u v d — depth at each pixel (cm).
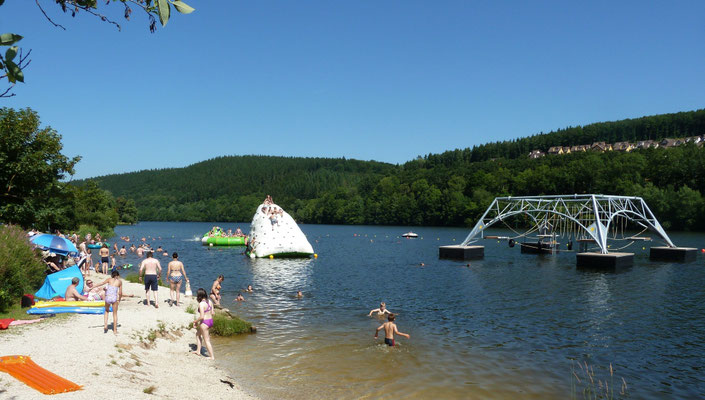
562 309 2419
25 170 2434
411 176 17750
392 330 1736
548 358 1600
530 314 2298
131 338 1473
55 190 3056
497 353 1650
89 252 3341
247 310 2378
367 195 18075
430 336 1877
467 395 1266
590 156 13125
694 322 2128
